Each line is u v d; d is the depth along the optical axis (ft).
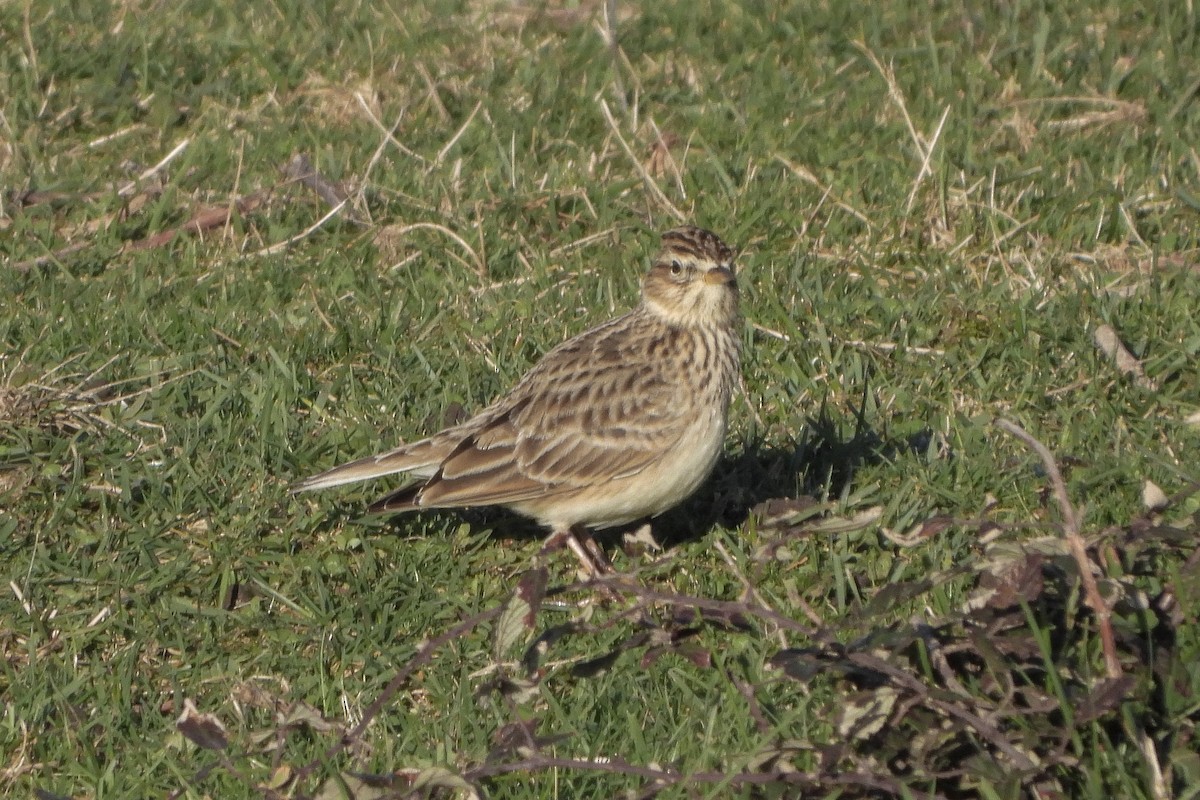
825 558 37.40
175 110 59.88
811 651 27.78
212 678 34.30
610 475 37.42
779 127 59.11
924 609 33.53
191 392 43.91
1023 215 52.95
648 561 38.52
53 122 59.11
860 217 52.70
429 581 37.35
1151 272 49.11
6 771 31.89
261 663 34.78
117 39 64.69
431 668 34.30
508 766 26.94
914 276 50.26
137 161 57.21
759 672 32.71
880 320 47.60
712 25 68.23
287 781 29.32
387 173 55.83
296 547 38.78
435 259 51.52
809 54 65.05
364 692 33.58
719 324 37.96
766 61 64.23
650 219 52.90
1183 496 30.30
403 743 31.63
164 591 37.04
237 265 50.75
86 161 57.16
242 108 61.41
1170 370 44.47
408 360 45.60
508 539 39.68
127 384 44.09
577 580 38.09
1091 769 27.35
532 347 46.47
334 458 41.57
